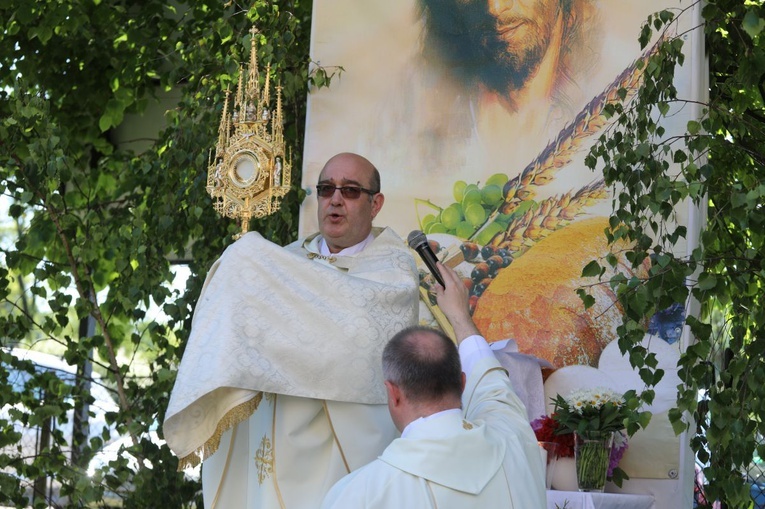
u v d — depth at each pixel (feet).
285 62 18.45
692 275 14.76
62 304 19.07
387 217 16.46
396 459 8.13
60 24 21.40
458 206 16.28
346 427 10.53
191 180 19.16
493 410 9.00
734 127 15.52
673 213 14.47
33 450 23.08
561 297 15.52
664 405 14.55
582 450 13.10
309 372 10.24
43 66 22.93
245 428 11.29
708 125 14.07
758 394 12.90
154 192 19.79
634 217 13.66
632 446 14.49
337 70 17.11
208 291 10.61
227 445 11.16
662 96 14.21
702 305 15.15
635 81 15.89
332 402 10.53
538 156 16.14
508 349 14.48
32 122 18.56
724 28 16.05
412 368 8.38
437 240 16.22
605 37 16.16
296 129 19.43
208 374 9.84
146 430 18.39
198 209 17.90
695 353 13.01
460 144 16.46
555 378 15.19
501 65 16.52
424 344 8.49
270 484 10.73
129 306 18.37
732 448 12.97
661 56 13.98
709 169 13.34
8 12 21.91
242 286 10.42
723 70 16.87
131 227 18.94
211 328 10.24
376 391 10.44
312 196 16.80
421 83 16.79
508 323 15.64
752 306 13.93
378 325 10.55
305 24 20.68
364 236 12.18
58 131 18.72
